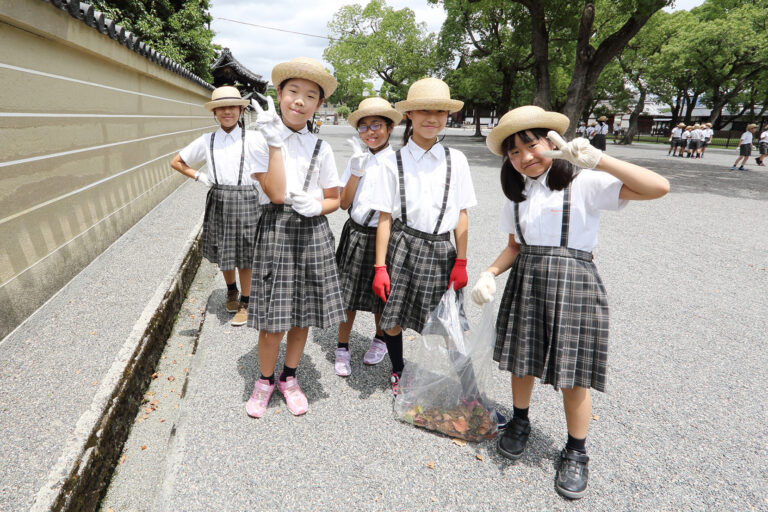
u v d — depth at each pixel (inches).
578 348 65.4
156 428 88.0
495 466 74.2
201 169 380.2
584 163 56.7
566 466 70.4
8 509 57.0
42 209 119.6
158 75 235.9
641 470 74.4
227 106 116.9
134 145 202.2
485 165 531.5
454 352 84.0
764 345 118.6
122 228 179.6
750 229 244.1
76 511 61.4
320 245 81.0
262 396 85.4
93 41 150.1
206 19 670.5
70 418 74.7
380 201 84.3
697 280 166.2
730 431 84.8
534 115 61.3
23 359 91.7
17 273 106.0
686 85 1134.4
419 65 1014.4
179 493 65.5
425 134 81.1
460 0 813.2
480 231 230.1
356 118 91.9
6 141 104.5
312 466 72.1
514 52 848.3
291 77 73.8
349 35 1021.8
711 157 746.8
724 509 66.6
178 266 147.9
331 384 97.3
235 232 122.0
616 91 1212.5
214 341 114.7
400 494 67.2
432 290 85.4
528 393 75.5
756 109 1469.0
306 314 81.2
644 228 244.5
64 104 134.5
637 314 136.7
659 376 103.5
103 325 107.5
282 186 74.7
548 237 65.9
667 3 422.9
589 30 478.6
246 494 65.7
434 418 83.5
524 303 68.7
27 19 109.5
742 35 875.4
